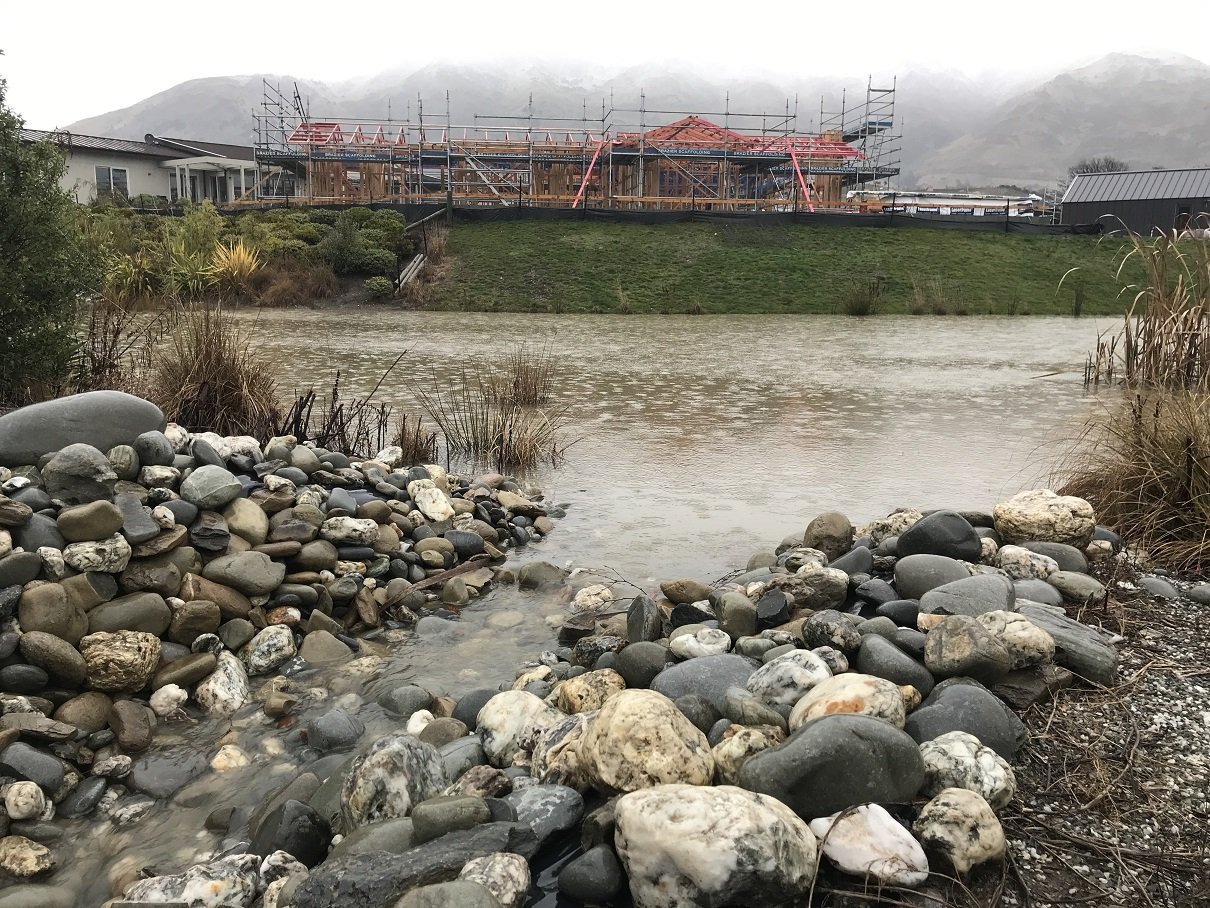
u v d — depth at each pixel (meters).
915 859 1.92
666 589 4.00
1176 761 2.39
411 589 4.14
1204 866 2.00
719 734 2.43
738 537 4.97
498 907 1.77
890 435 7.77
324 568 4.07
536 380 9.27
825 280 24.06
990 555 3.82
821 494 5.83
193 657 3.26
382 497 5.08
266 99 37.88
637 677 3.06
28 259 5.27
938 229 28.23
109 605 3.25
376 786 2.23
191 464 4.20
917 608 3.23
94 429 3.94
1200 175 33.09
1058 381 11.04
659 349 14.34
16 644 2.93
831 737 2.09
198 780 2.69
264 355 12.15
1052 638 2.85
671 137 34.75
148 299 10.90
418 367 11.34
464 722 2.91
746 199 34.09
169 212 29.19
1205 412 4.41
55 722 2.73
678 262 24.67
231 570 3.68
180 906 1.99
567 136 35.97
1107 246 26.97
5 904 2.09
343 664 3.50
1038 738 2.50
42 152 5.48
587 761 2.27
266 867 2.12
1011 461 6.75
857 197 39.50
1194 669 2.90
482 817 2.14
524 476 6.30
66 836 2.42
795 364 12.72
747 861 1.76
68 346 5.51
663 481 6.18
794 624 3.33
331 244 22.52
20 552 3.13
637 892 1.85
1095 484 4.67
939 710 2.45
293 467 4.75
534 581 4.38
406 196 34.16
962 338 16.61
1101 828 2.13
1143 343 7.84
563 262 24.31
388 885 1.87
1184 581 3.72
